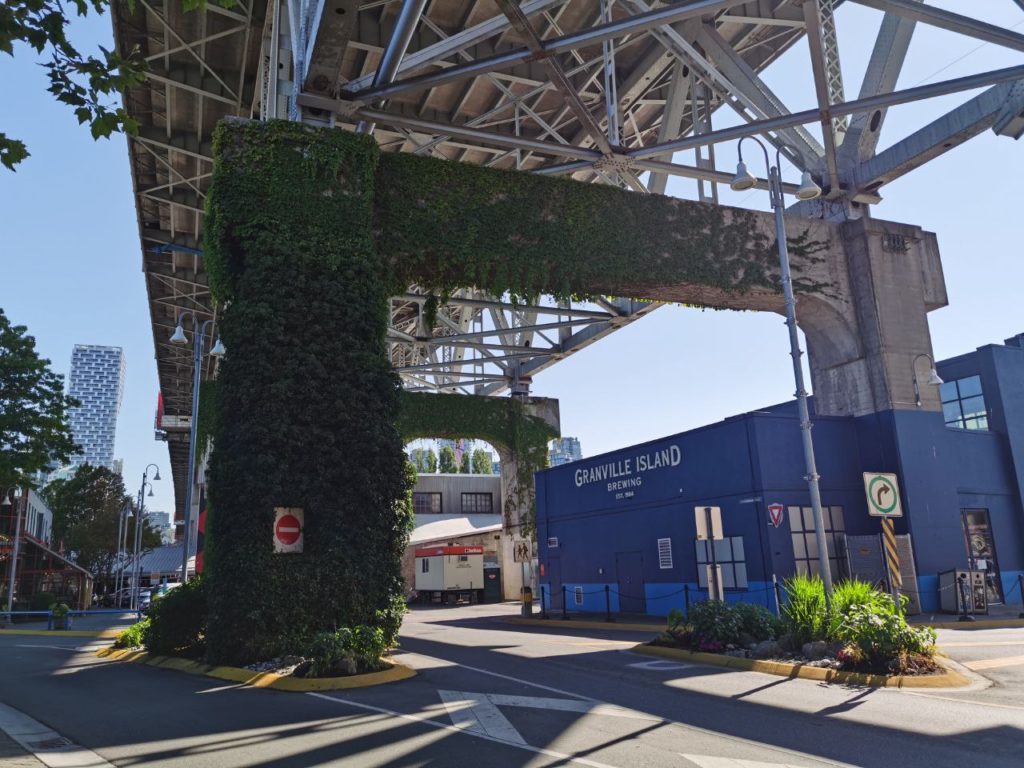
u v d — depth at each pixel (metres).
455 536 50.25
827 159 25.48
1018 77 20.27
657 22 16.78
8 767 6.70
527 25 16.59
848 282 25.69
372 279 17.41
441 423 42.50
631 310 35.62
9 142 7.22
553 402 45.75
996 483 26.58
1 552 51.16
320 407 15.65
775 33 29.34
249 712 9.70
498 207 21.03
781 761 6.84
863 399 24.81
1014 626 19.30
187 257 39.75
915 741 7.64
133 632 19.56
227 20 23.91
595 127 21.86
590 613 29.62
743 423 23.05
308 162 17.39
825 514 23.00
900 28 25.50
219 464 15.07
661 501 26.34
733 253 24.09
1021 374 28.92
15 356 40.03
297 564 14.84
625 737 7.86
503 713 9.27
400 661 15.26
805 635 13.80
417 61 19.05
